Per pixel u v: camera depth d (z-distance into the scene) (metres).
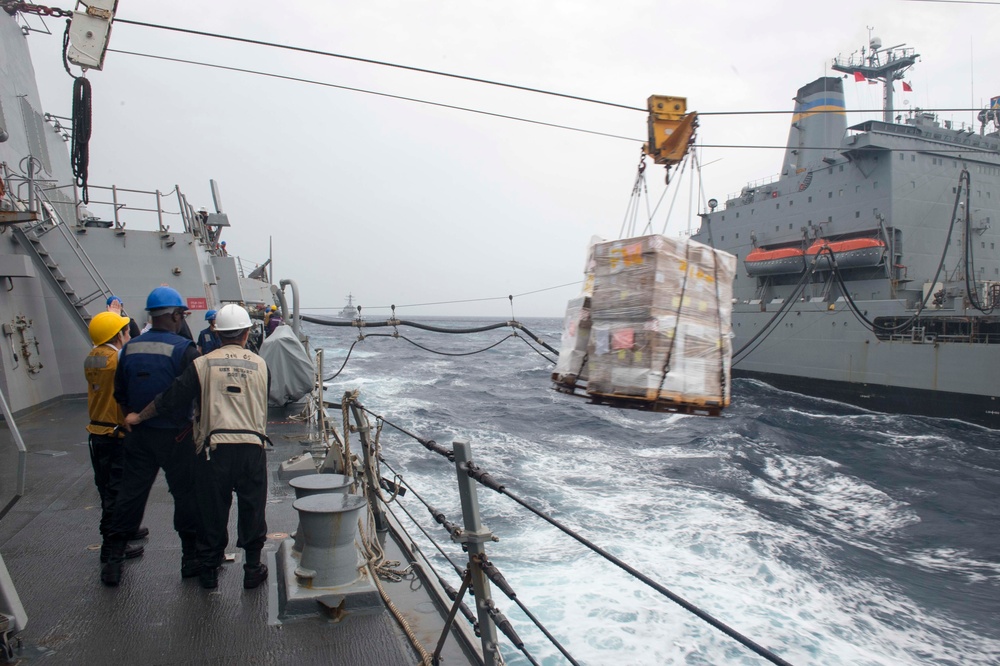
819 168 31.20
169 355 4.02
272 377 10.21
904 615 8.11
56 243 11.78
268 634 3.46
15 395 9.71
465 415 23.81
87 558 4.54
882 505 13.73
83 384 11.69
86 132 6.35
